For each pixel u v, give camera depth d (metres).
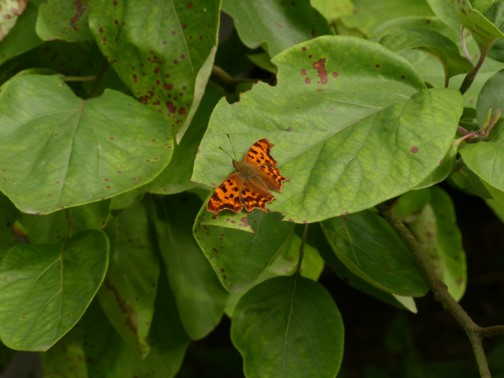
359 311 2.25
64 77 0.79
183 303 0.89
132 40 0.75
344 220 0.81
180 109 0.76
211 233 0.75
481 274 2.30
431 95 0.69
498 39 0.76
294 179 0.68
